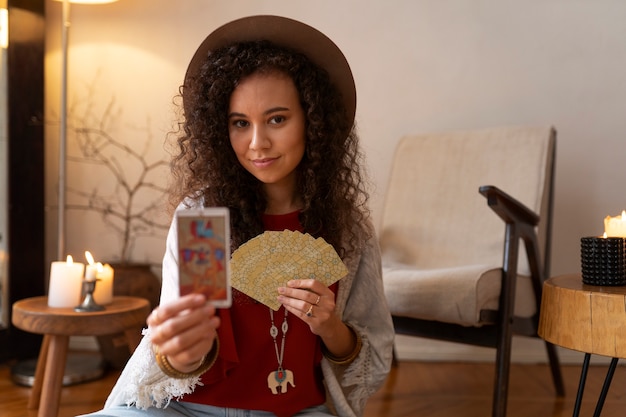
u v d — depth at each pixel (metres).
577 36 2.88
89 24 3.12
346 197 1.25
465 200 2.60
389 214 2.70
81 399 2.37
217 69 1.15
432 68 2.96
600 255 1.52
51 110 3.15
